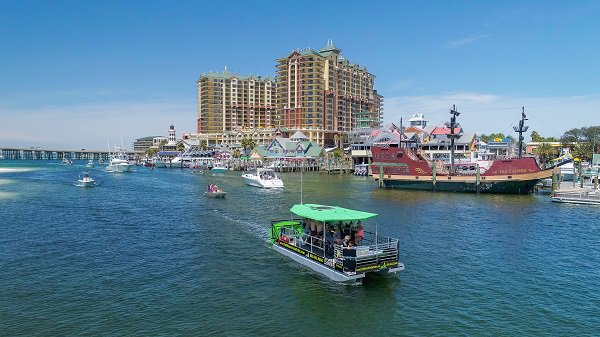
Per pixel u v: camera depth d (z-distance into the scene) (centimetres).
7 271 2978
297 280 2827
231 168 17362
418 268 3089
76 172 15012
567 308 2412
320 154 17638
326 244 2953
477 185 7900
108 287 2681
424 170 8512
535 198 7256
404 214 5450
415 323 2214
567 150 13450
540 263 3253
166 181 11175
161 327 2133
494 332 2117
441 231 4369
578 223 4884
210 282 2789
